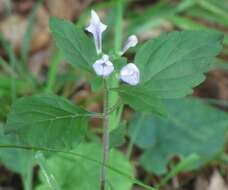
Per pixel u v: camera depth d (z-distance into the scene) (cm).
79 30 30
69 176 41
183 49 29
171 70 29
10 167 45
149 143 49
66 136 28
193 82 29
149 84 29
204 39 29
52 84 51
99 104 54
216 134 49
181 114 50
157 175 49
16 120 28
